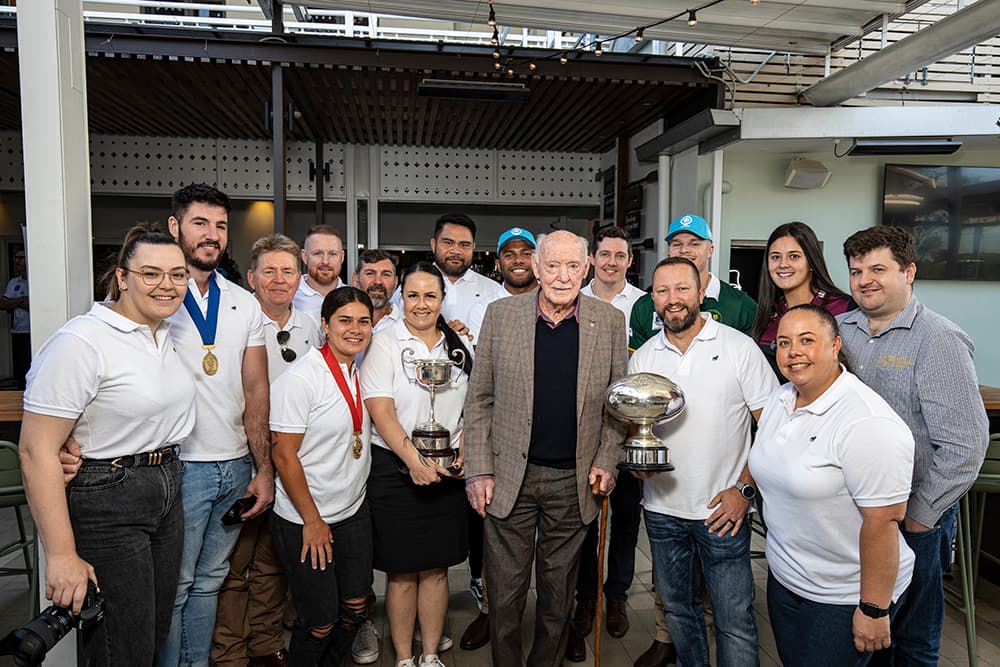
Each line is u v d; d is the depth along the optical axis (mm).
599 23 4465
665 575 2102
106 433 1604
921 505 1792
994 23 3582
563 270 1978
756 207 5805
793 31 4648
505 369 2078
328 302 2055
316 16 6512
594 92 5277
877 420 1512
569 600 2133
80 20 2020
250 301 2213
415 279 2182
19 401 2918
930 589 1853
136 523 1651
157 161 7086
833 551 1607
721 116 4918
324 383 2027
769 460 1702
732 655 1984
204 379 2031
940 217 5773
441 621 2354
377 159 7348
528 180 7605
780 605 1758
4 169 7055
